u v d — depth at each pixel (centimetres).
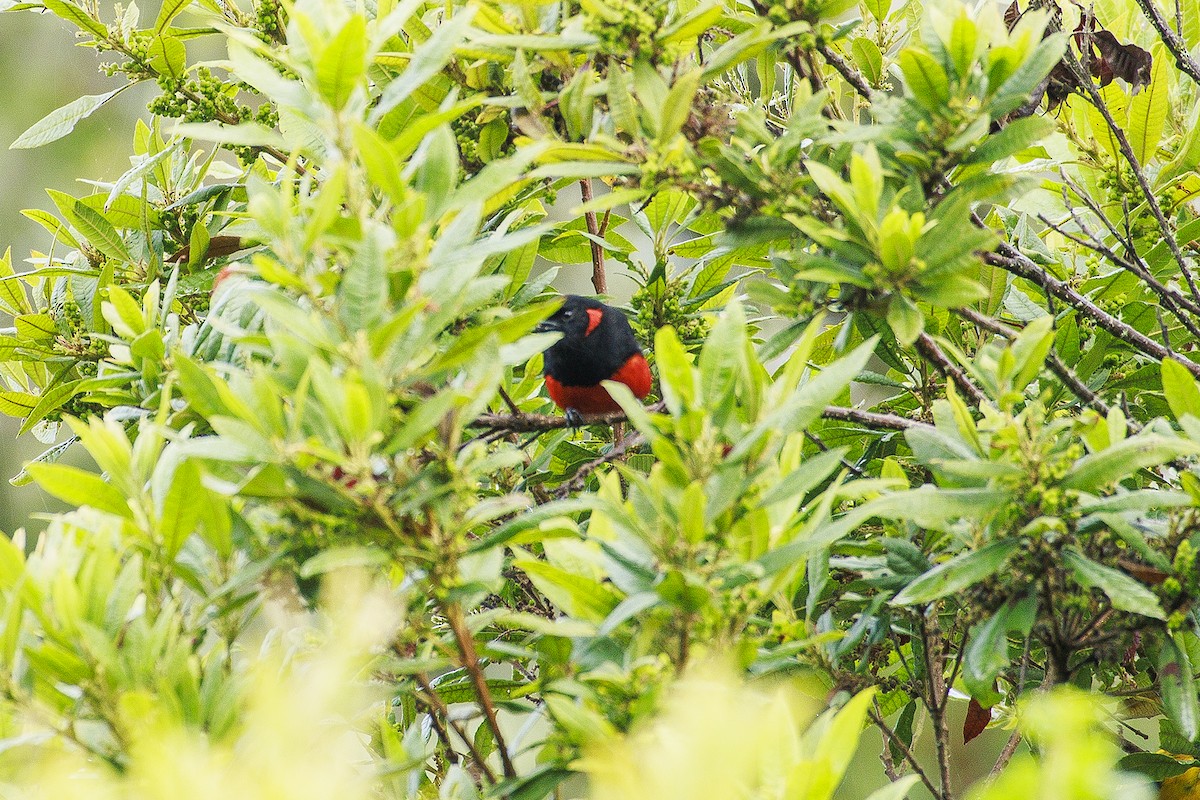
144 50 857
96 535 449
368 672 480
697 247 959
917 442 577
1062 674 595
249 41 536
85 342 837
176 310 848
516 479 859
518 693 511
